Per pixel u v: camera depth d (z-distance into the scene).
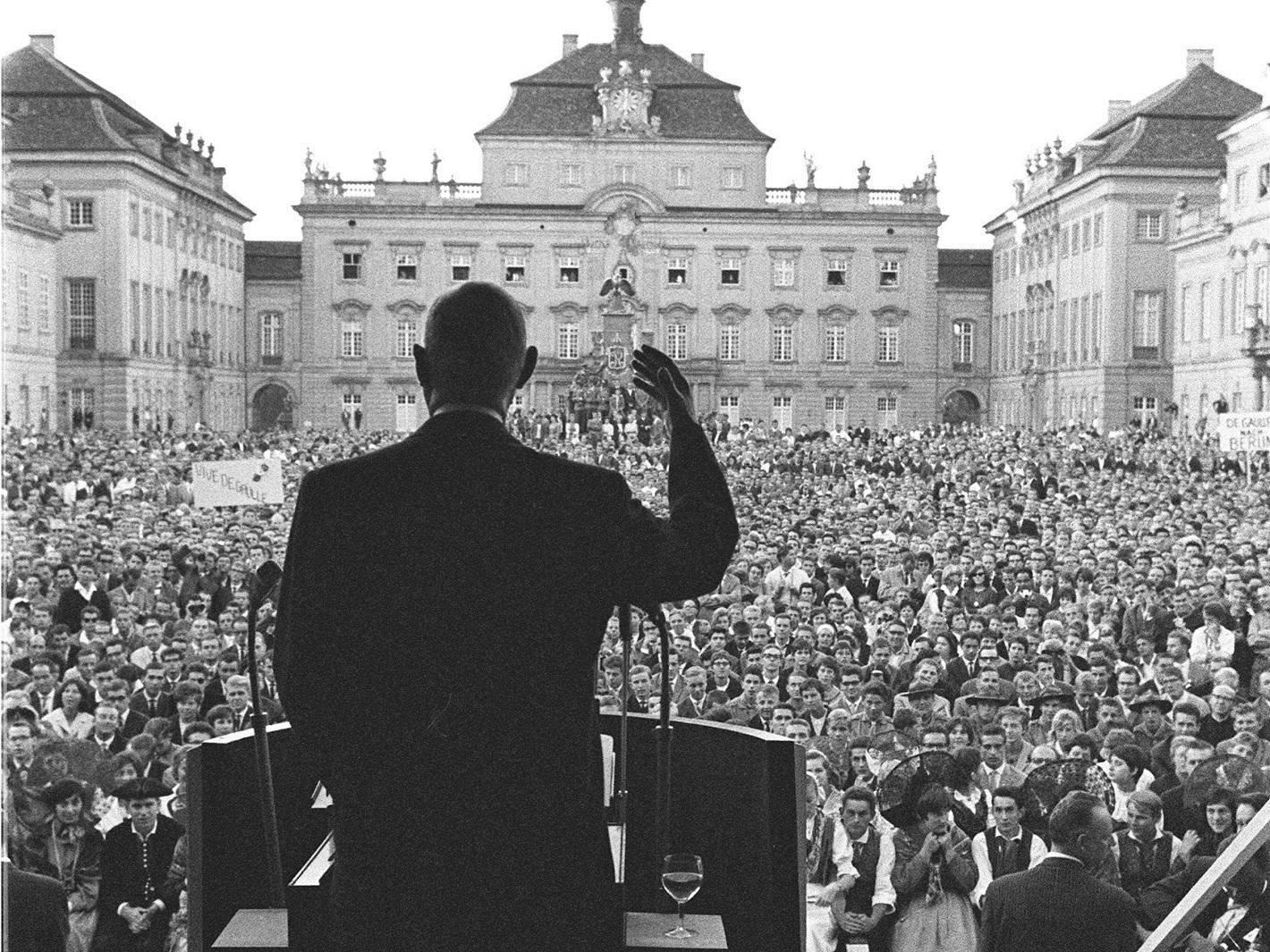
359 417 122.75
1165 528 34.72
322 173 125.50
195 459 63.72
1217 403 81.56
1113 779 13.05
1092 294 108.19
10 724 14.15
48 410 91.56
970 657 19.20
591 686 4.22
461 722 4.09
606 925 4.33
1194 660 19.67
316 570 4.21
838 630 20.94
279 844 5.15
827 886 11.56
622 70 122.31
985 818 11.78
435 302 4.45
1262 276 86.12
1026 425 122.62
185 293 111.25
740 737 5.09
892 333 123.62
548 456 4.29
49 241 91.44
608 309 108.81
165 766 13.80
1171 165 103.81
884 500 45.25
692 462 4.34
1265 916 9.39
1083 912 8.87
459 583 4.12
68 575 24.33
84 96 97.69
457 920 4.09
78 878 12.03
